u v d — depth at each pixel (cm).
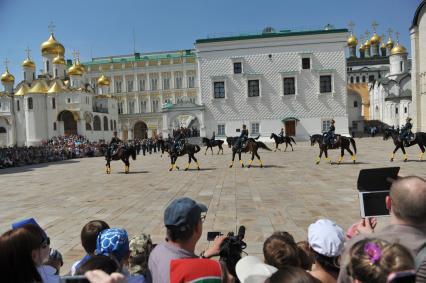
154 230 1082
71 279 305
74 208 1444
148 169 2870
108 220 1226
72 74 7775
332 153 3588
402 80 7462
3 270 309
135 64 9725
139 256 518
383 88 7931
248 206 1357
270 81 5691
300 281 279
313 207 1304
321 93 5619
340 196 1484
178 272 371
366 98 9119
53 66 7806
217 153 4244
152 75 9694
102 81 8806
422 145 2578
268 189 1711
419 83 4897
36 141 7162
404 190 362
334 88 5588
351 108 9200
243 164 2792
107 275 302
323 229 421
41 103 7206
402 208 361
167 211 411
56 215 1330
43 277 390
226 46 5725
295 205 1347
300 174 2180
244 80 5706
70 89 7206
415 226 359
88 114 7419
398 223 367
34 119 7175
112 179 2327
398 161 2636
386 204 434
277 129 5694
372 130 6538
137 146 5412
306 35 5597
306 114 5650
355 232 462
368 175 526
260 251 872
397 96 7400
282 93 5662
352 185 1736
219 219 1180
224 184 1916
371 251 269
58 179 2470
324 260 412
